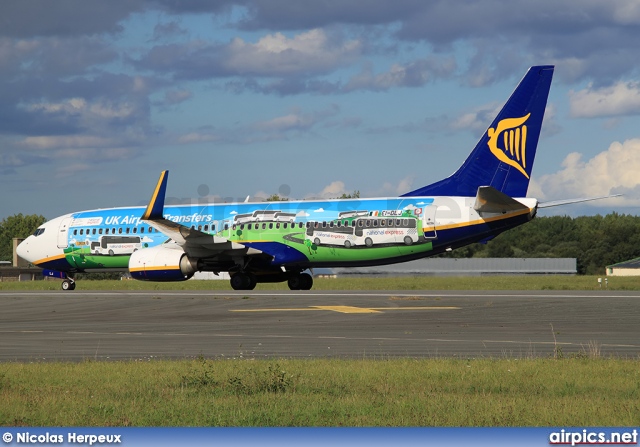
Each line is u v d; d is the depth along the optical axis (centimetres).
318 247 16162
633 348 7594
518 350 7481
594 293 14788
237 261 16512
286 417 4619
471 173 15612
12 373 6109
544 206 15088
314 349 7675
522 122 15325
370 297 13612
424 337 8538
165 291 16900
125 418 4644
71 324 10450
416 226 15575
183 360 6906
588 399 5038
